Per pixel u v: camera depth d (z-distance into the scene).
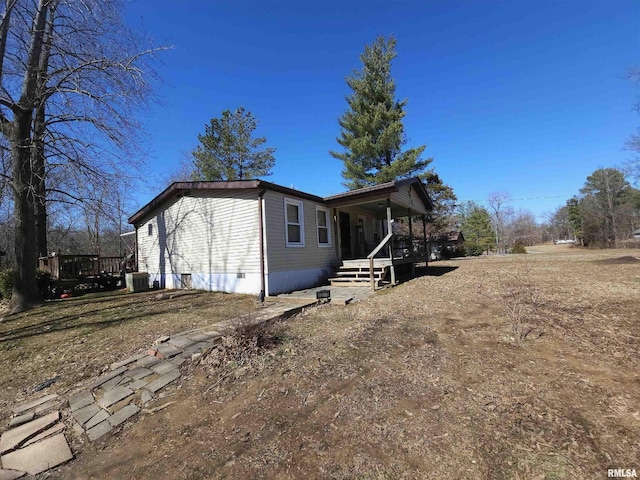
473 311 5.40
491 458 1.97
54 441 2.79
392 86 21.34
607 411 2.35
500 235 45.94
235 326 4.50
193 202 10.33
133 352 4.54
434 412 2.52
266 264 8.48
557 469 1.83
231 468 2.18
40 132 9.15
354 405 2.74
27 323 6.81
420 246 19.41
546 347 3.65
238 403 3.02
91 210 9.79
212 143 23.44
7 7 7.77
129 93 9.12
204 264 9.99
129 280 11.16
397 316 5.41
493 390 2.76
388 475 1.92
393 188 9.65
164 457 2.41
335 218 11.68
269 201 8.77
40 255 13.04
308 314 6.08
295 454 2.23
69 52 8.71
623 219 34.22
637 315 4.71
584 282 7.80
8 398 3.73
